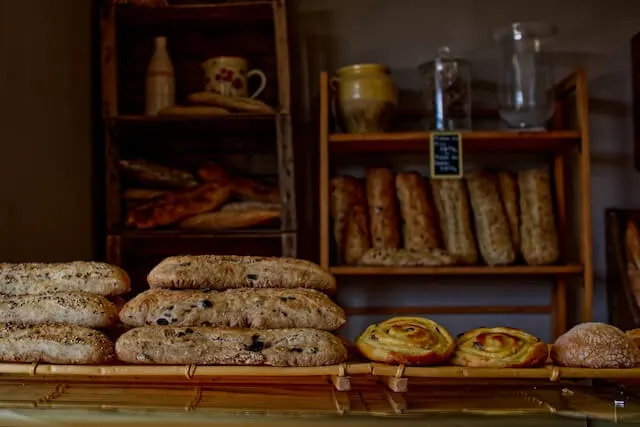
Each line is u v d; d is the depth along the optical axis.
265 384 1.10
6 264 1.17
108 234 2.11
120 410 0.95
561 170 2.32
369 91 2.13
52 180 1.90
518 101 2.14
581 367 1.03
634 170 2.41
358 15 2.46
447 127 2.14
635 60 2.35
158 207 2.12
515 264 2.16
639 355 1.03
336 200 2.23
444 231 2.21
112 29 2.15
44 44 1.87
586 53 2.43
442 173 2.09
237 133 2.35
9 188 1.63
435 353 1.01
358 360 1.06
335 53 2.45
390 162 2.41
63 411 0.96
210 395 1.03
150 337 1.02
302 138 2.43
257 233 2.10
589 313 2.08
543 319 2.38
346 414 0.94
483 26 2.44
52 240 1.89
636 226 2.28
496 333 1.06
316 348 1.01
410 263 2.10
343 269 2.10
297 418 0.94
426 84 2.22
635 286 2.19
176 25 2.35
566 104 2.38
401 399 0.98
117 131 2.16
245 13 2.23
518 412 0.94
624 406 0.96
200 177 2.24
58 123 1.96
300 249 2.40
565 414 0.93
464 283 2.40
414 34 2.46
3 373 1.11
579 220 2.39
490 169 2.32
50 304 1.08
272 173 2.38
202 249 2.32
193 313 1.05
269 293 1.08
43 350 1.03
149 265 2.32
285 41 2.13
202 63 2.25
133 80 2.39
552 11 2.44
